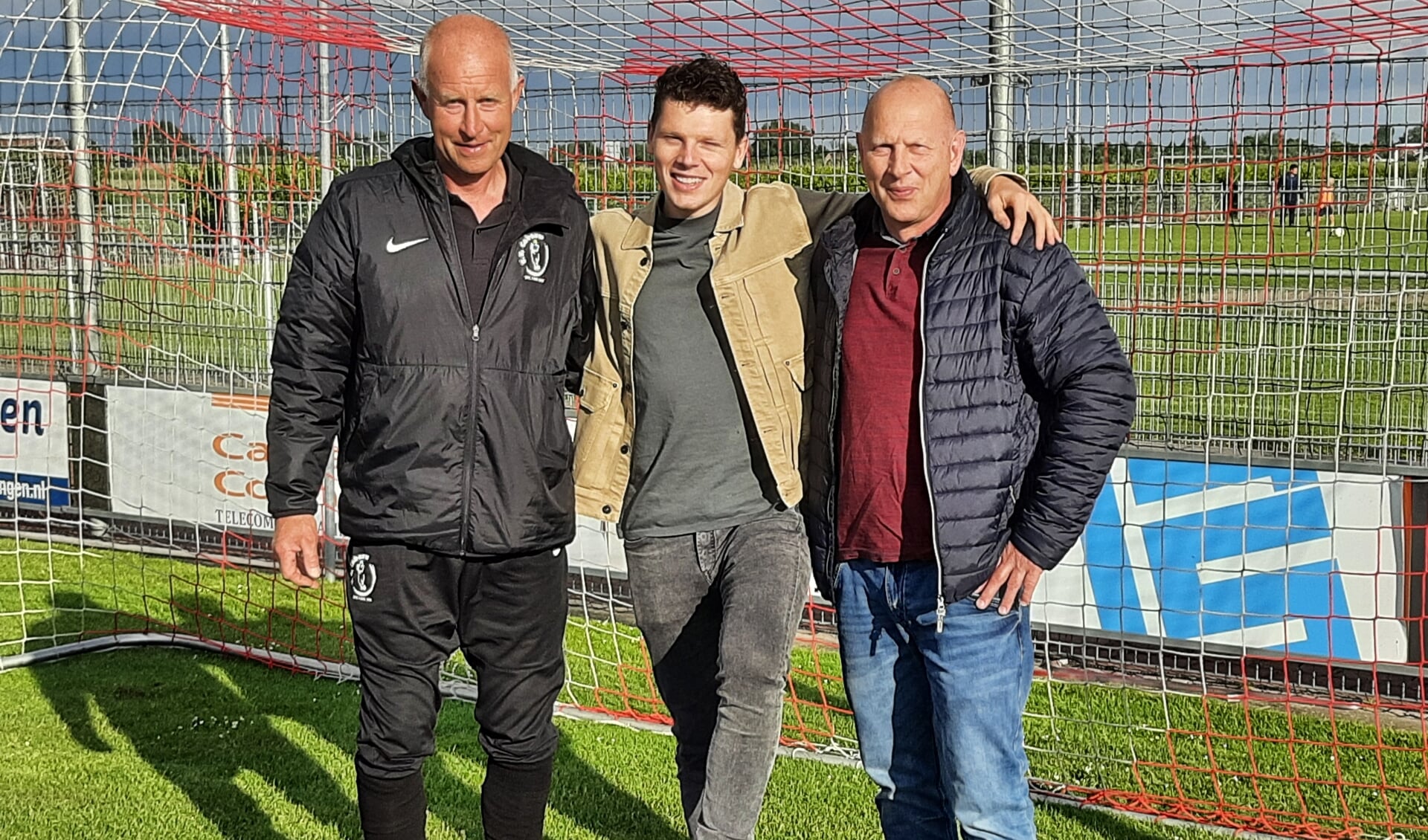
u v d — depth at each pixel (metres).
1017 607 2.76
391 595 2.78
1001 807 2.74
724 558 2.94
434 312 2.69
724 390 2.91
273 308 6.70
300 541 2.82
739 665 2.78
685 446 2.92
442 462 2.72
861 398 2.75
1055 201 5.43
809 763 4.25
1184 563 5.20
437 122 2.61
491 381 2.72
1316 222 5.32
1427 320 5.86
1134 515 5.28
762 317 2.88
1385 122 4.86
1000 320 2.65
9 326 7.37
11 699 4.85
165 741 4.42
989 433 2.64
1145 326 6.27
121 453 7.32
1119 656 5.56
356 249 2.70
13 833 3.64
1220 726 4.75
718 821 2.75
